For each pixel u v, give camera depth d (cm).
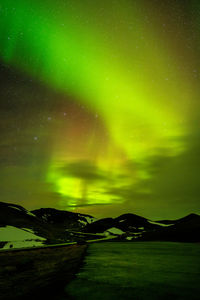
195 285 706
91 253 2108
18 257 1847
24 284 754
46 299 568
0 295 618
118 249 2628
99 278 833
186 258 1611
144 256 1761
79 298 566
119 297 573
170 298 561
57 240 5041
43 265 1275
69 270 1059
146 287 681
